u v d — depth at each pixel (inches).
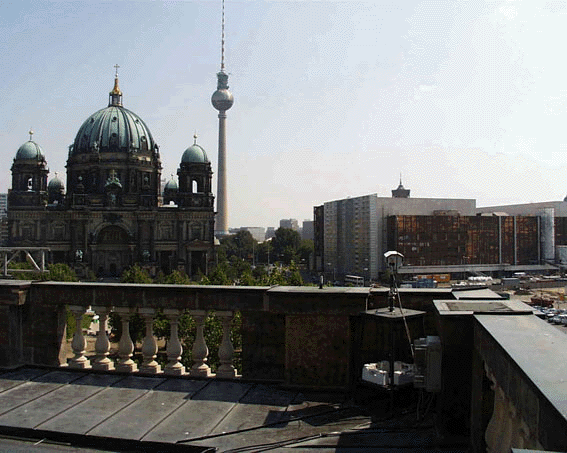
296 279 2778.1
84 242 6348.4
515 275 7121.1
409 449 268.1
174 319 401.4
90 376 400.5
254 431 301.1
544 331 216.2
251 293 384.5
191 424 310.8
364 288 386.0
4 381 389.7
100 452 287.0
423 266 6958.7
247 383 382.9
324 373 363.6
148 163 6909.5
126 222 6456.7
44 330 420.8
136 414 326.3
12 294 412.5
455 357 267.0
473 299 330.0
